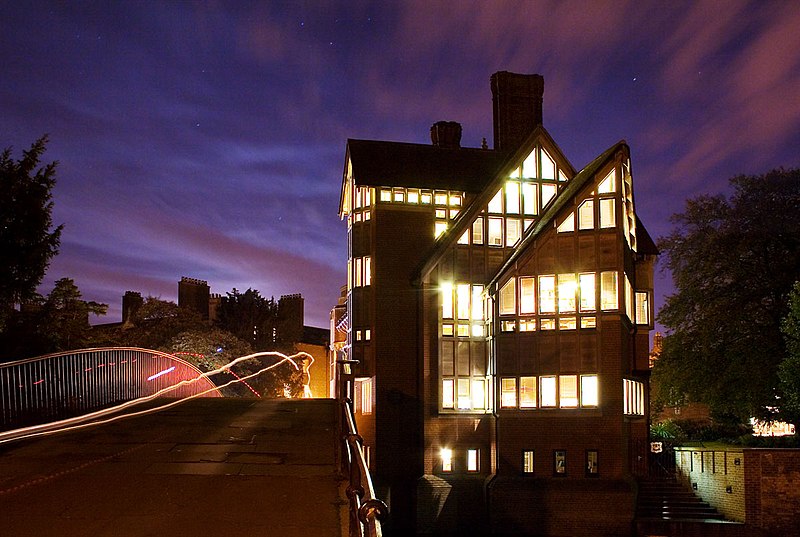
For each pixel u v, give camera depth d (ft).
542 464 99.66
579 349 99.96
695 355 109.81
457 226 110.11
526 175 114.21
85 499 36.99
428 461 104.27
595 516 96.22
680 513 96.37
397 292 115.34
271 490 39.40
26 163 73.15
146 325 170.91
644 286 119.85
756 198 109.70
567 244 101.71
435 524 102.37
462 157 127.44
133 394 82.64
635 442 107.96
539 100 134.41
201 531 32.09
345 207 134.92
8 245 70.79
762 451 90.22
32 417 60.90
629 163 105.60
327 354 211.82
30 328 83.41
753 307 108.37
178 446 52.08
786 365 94.58
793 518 88.53
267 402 79.36
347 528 32.91
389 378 112.78
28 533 31.40
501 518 98.84
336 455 47.34
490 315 105.50
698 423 144.77
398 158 123.75
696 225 113.70
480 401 107.04
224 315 209.46
